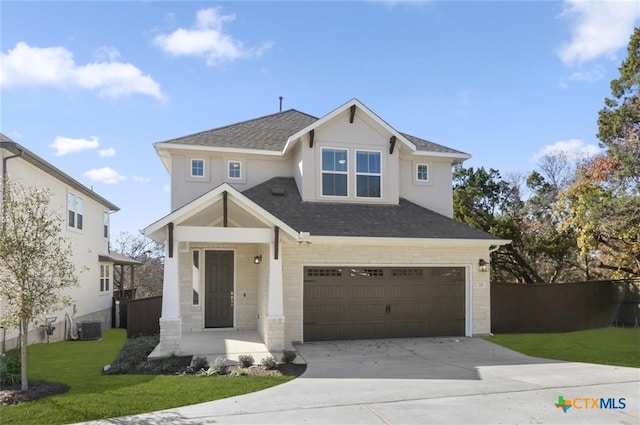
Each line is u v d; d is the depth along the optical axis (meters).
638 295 16.84
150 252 39.41
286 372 8.83
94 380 8.13
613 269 20.89
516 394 7.23
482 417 6.07
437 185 16.95
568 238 22.84
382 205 15.45
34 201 7.48
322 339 12.71
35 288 7.36
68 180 15.64
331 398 6.96
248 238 10.85
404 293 13.50
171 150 14.90
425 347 11.90
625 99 19.94
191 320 13.75
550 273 27.25
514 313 15.33
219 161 15.38
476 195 26.73
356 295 13.11
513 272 26.34
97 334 15.29
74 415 6.13
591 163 22.47
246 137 16.28
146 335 14.53
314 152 15.00
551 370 9.12
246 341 11.89
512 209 27.61
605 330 16.08
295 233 11.20
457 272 14.03
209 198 10.48
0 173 11.37
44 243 7.66
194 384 7.79
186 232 10.50
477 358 10.47
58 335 15.09
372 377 8.45
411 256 13.51
